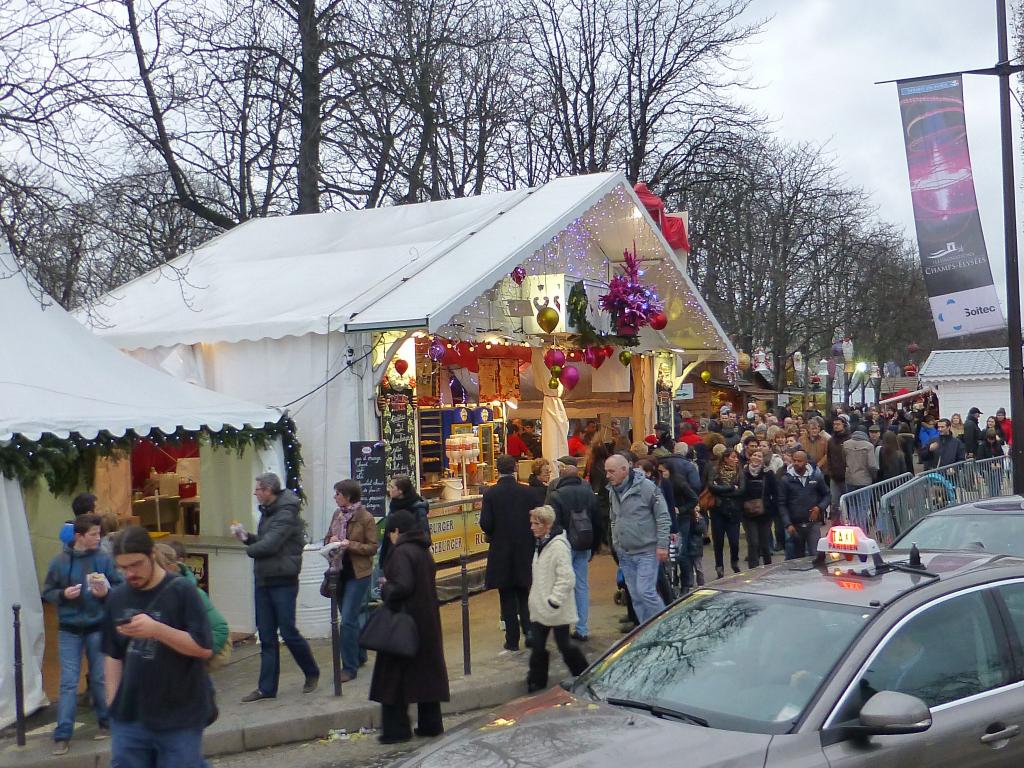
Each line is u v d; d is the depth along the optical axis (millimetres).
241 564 11531
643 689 4824
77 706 8906
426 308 11367
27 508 12727
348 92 23688
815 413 27188
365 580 9383
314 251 15266
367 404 11883
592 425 18422
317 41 22984
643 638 5289
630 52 32500
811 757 4043
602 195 15484
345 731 8242
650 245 17312
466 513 13672
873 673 4363
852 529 5383
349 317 11617
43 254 11438
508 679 9148
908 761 4188
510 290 14875
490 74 28391
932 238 14133
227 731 7820
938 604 4695
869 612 4637
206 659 5078
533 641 8742
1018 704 4570
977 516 8531
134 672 4941
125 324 13508
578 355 16672
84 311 14305
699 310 18562
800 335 40438
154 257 21953
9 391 9250
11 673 8266
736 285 37281
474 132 29234
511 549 10117
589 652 10180
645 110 32500
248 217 24469
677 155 31984
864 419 29625
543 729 4480
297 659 8859
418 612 7566
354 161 25047
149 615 4969
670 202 32375
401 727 7695
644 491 10008
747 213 32531
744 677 4590
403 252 13859
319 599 11227
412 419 12633
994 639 4727
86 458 12188
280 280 13930
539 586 8719
